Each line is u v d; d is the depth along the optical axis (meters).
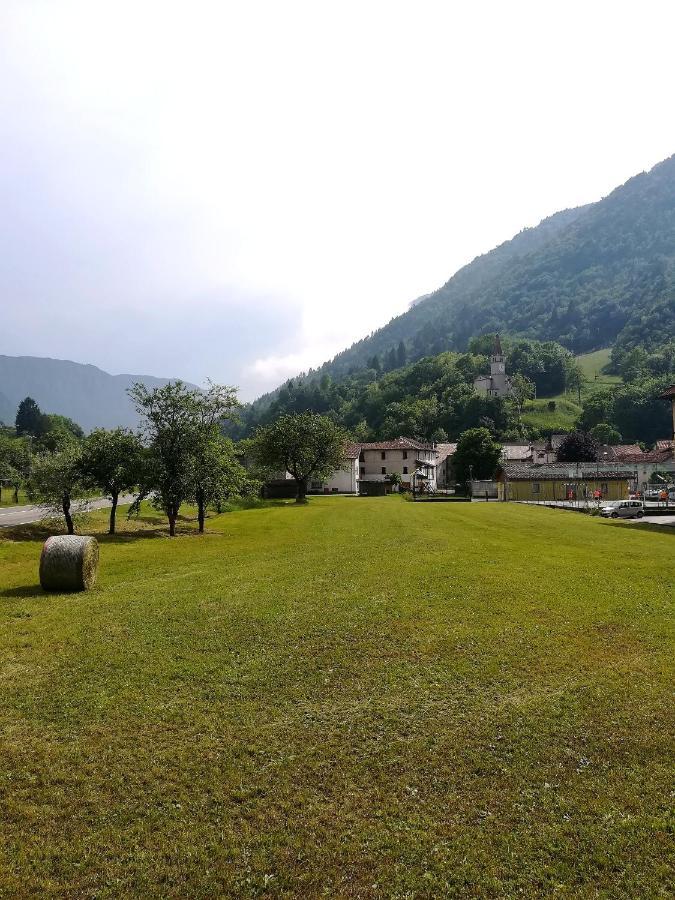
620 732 6.66
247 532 30.81
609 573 16.03
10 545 23.69
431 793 5.56
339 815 5.25
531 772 5.87
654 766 5.96
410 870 4.62
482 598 12.98
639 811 5.26
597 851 4.79
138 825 5.13
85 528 30.72
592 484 68.00
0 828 5.10
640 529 30.30
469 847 4.86
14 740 6.59
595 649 9.52
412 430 151.00
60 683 8.18
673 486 64.44
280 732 6.73
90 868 4.65
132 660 9.07
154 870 4.62
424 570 16.47
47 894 4.40
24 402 136.75
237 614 11.70
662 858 4.71
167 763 6.10
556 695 7.70
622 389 154.50
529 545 22.38
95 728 6.84
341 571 16.48
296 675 8.45
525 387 168.38
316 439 67.38
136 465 28.81
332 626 10.80
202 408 30.94
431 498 74.44
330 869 4.63
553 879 4.52
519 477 68.50
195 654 9.34
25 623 11.24
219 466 31.52
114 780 5.79
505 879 4.53
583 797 5.46
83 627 10.91
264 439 68.19
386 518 37.28
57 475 27.44
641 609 12.00
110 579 15.97
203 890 4.44
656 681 8.14
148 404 30.16
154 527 34.34
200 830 5.07
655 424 140.50
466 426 149.75
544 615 11.54
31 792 5.61
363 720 7.02
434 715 7.14
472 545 22.33
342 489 94.88
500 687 7.98
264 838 4.96
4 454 60.00
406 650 9.49
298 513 44.97
